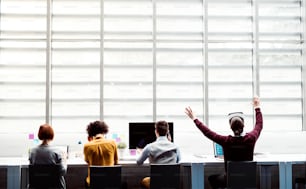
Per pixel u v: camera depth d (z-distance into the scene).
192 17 5.64
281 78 5.70
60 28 5.49
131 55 5.55
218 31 5.65
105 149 3.52
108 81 5.51
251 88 5.66
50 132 3.53
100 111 5.39
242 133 3.57
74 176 5.22
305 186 4.23
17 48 5.43
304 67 5.66
